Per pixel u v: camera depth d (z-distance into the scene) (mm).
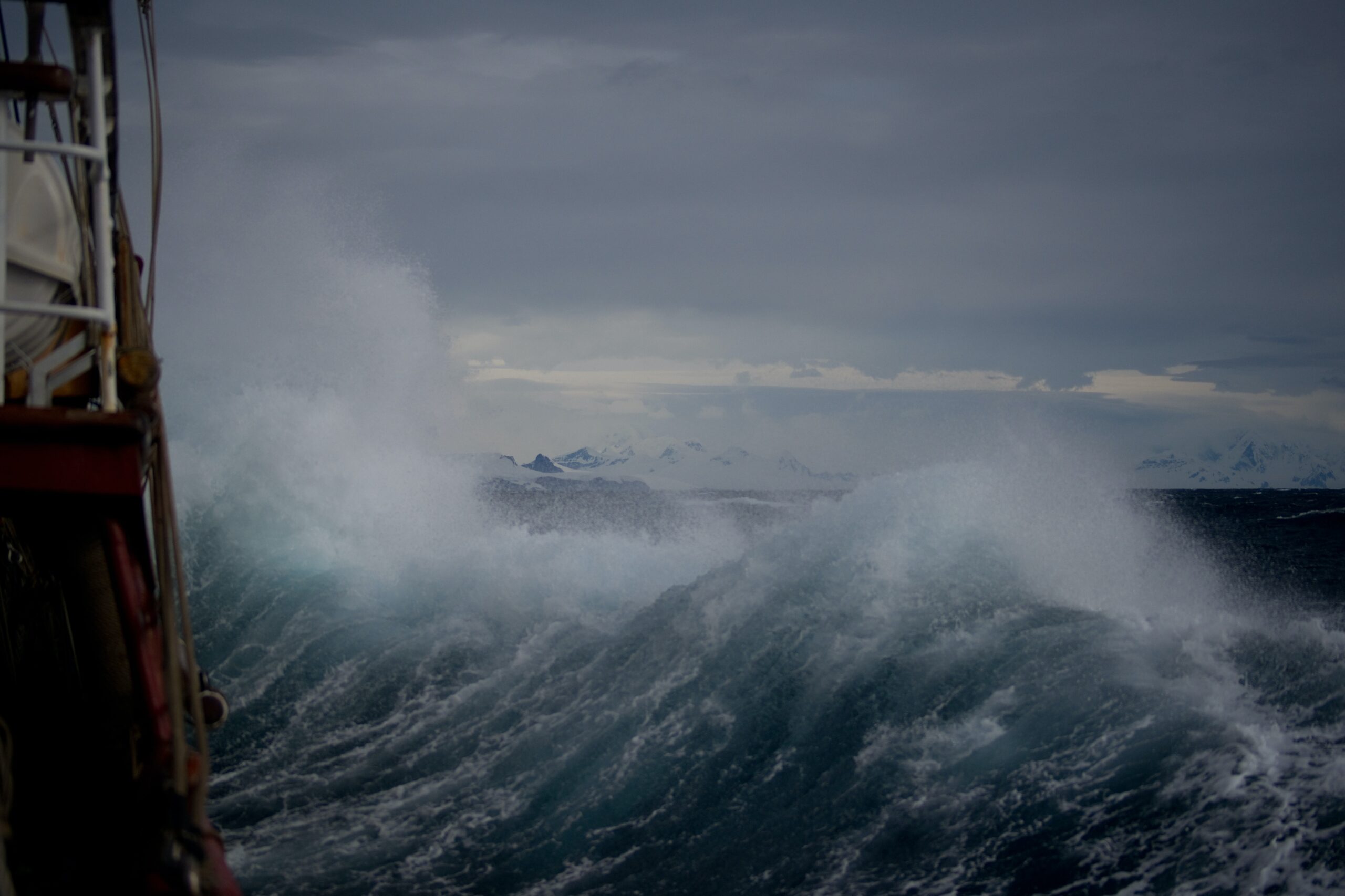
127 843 4266
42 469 3865
